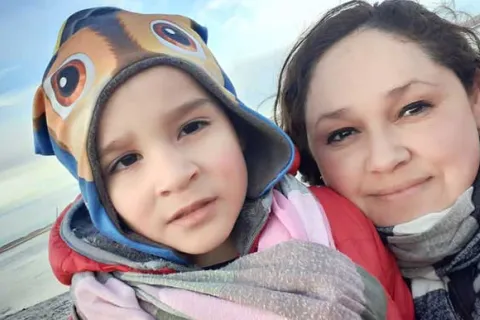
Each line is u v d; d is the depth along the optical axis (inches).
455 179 15.3
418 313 15.8
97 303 13.1
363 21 16.8
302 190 15.5
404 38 16.0
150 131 13.0
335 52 16.5
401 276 16.1
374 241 15.1
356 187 16.0
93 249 13.9
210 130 13.8
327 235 14.3
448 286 15.7
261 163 15.3
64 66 13.8
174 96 13.2
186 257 14.2
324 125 16.4
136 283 13.4
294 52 18.8
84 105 13.1
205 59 14.7
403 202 15.5
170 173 12.8
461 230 15.1
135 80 13.0
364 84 15.6
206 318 12.4
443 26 17.2
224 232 13.5
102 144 13.1
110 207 13.7
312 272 12.7
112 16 14.2
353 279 12.9
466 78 16.7
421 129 15.3
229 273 13.0
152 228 13.4
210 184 13.3
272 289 12.7
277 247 13.4
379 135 15.4
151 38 13.8
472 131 15.8
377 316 12.9
